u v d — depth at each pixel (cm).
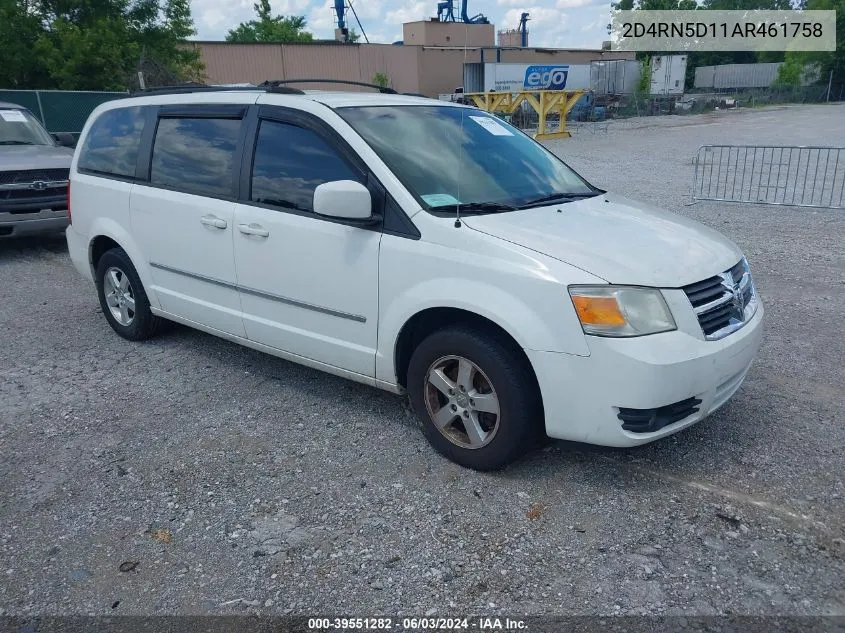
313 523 326
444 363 365
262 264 428
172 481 363
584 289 314
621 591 279
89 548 311
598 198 432
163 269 505
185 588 286
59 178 875
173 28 2400
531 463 374
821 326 573
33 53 2066
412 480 360
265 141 432
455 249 345
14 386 486
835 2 5916
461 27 4331
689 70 7406
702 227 411
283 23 5347
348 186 358
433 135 423
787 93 5544
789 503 334
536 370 325
